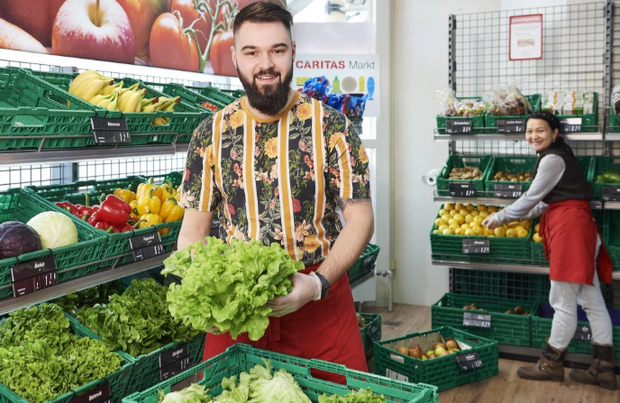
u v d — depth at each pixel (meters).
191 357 2.63
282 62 1.77
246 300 1.50
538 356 4.30
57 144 2.23
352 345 2.02
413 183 5.60
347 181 1.93
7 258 1.97
